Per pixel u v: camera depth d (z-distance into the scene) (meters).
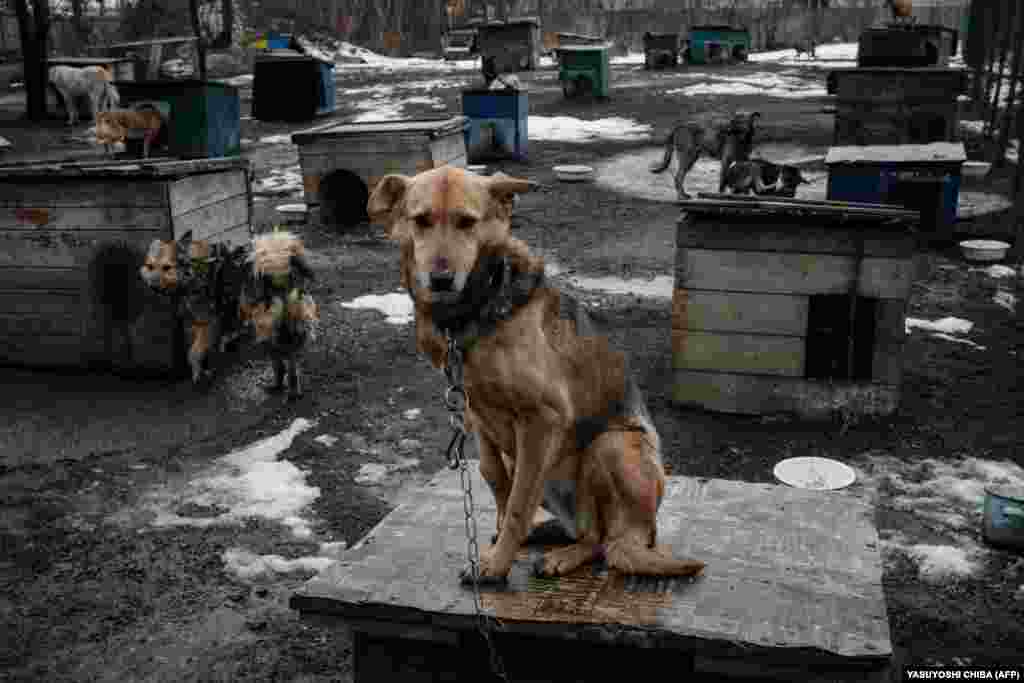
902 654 4.32
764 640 2.84
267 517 5.84
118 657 4.43
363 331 9.50
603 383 3.16
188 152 17.53
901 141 13.44
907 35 14.05
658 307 10.03
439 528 3.70
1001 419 7.11
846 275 6.83
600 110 23.98
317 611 3.18
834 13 45.75
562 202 15.28
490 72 18.47
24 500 6.05
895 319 6.86
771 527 3.69
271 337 7.52
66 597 4.94
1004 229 13.03
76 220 8.20
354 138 13.41
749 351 7.16
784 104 24.22
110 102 22.81
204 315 8.04
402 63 39.03
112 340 8.38
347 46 41.91
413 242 2.70
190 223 8.38
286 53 24.41
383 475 6.44
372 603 3.10
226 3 36.91
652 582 3.21
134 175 7.93
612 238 13.02
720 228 6.96
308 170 13.81
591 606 3.04
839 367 7.04
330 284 11.13
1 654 4.44
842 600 3.10
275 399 7.85
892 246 6.70
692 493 4.07
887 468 6.34
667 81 28.91
